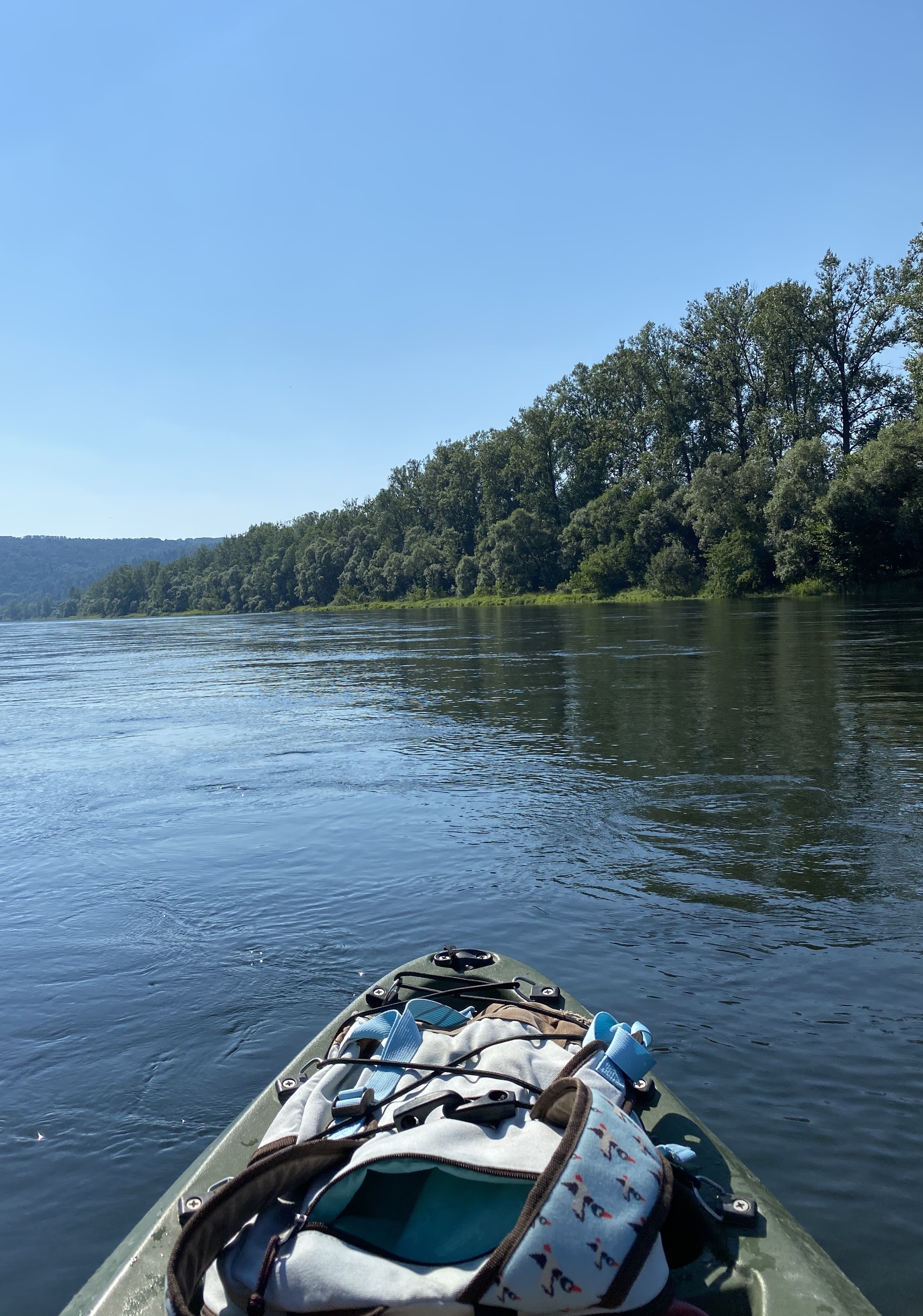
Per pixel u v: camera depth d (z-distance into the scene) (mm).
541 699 16969
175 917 7008
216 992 5723
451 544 98375
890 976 5469
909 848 7699
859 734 12258
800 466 55031
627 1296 2334
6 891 7773
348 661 29125
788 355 62375
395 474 115500
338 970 5961
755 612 42188
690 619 39812
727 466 62469
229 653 37312
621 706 15586
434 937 6348
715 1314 2572
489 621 51250
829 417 63156
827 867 7340
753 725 13242
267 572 139125
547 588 84312
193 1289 2510
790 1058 4613
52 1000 5719
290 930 6637
